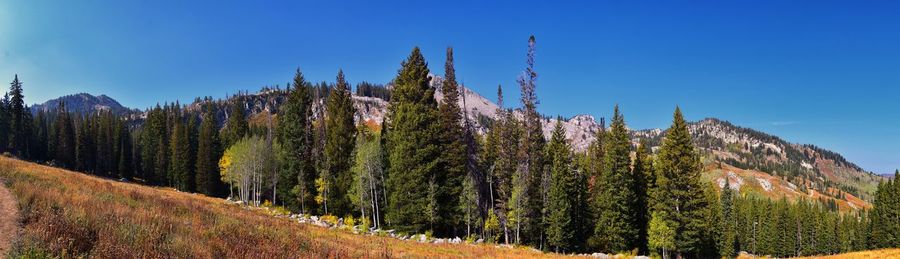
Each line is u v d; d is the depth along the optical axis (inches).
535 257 1280.8
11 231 486.9
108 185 1141.7
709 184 3361.2
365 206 2006.6
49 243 440.8
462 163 1989.4
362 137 2245.3
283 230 962.7
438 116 2033.7
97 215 600.1
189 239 581.0
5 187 756.0
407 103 2011.6
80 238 470.9
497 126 2410.2
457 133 2039.9
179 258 489.7
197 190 3698.3
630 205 2161.7
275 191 2714.1
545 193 2086.6
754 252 4092.0
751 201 5196.9
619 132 2226.9
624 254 1913.1
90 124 4904.0
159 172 4197.8
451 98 2069.4
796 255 4298.7
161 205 915.4
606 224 2128.4
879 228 3437.5
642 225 2289.6
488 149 2428.6
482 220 2010.3
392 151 2006.6
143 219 645.9
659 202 2140.7
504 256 1213.7
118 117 5506.9
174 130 4015.8
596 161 2561.5
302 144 2546.8
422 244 1333.7
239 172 2746.1
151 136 4384.8
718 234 3233.3
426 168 1884.8
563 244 1993.1
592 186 2466.8
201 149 3715.6
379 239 1302.9
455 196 1959.9
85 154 4542.3
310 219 1808.6
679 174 2108.8
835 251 4340.6
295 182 2500.0
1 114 4227.4
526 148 2101.4
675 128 2133.4
